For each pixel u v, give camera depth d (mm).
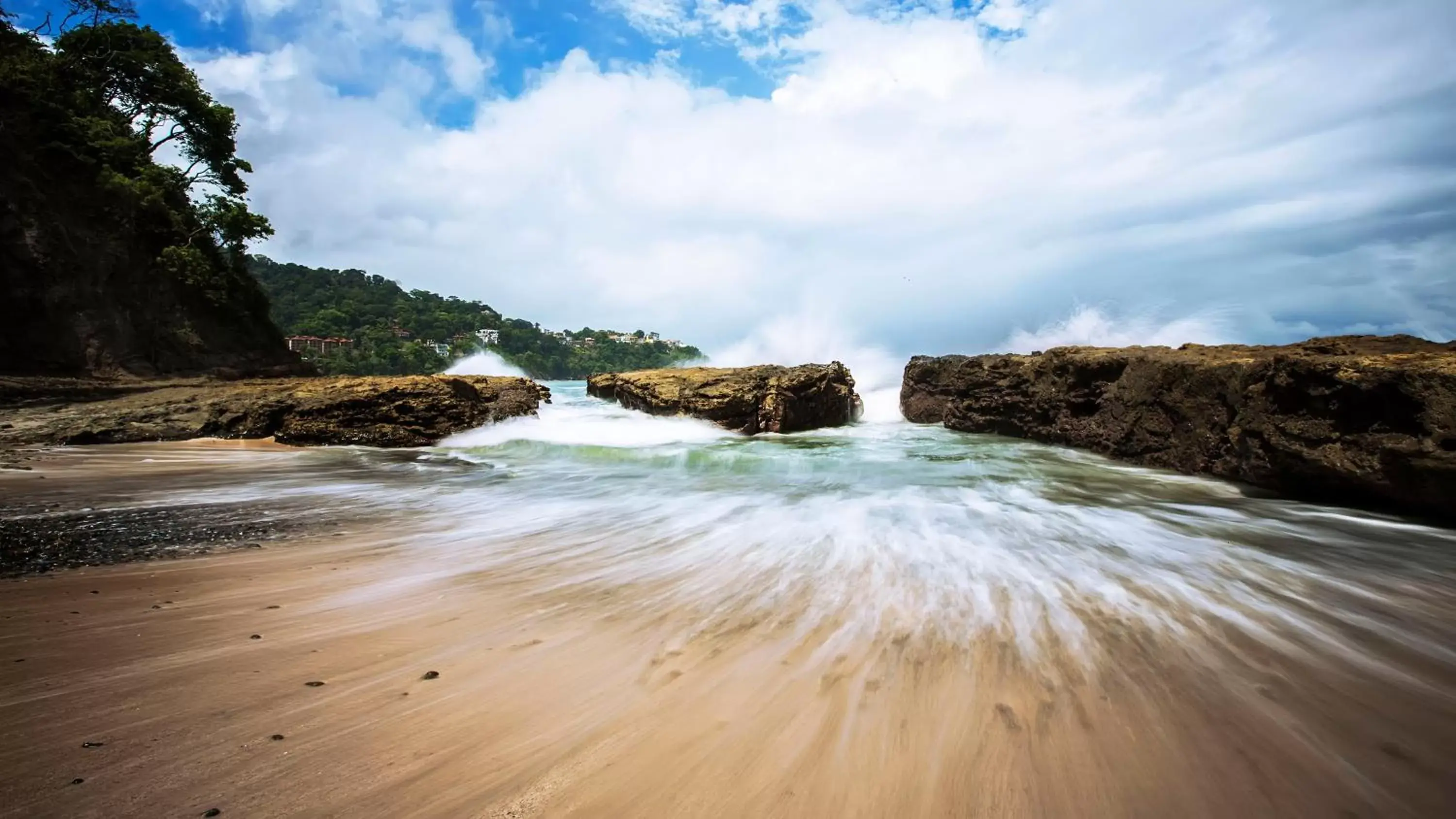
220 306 25938
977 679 3072
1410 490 6543
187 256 23844
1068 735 2596
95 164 21609
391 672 3137
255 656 3301
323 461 10805
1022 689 2971
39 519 6250
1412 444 6453
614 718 2721
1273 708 2844
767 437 15141
